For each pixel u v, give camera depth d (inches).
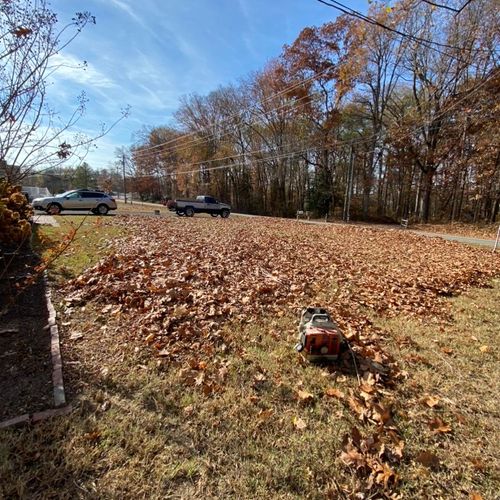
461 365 123.8
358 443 80.6
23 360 109.2
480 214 973.8
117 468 70.4
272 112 1304.1
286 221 927.7
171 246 301.9
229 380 105.5
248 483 68.9
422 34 593.9
